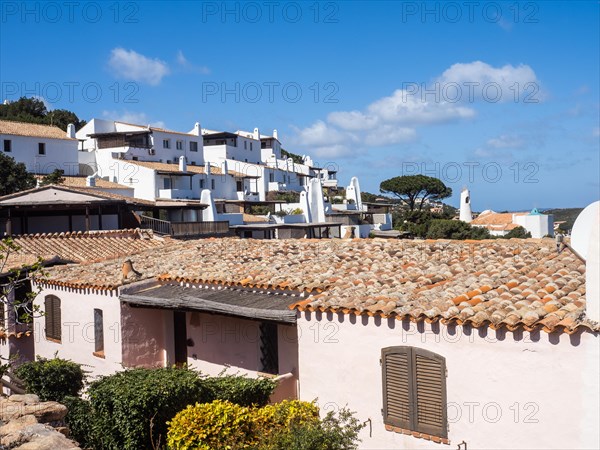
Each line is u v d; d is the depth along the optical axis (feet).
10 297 63.00
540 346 30.48
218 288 50.19
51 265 68.39
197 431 32.45
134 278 53.62
